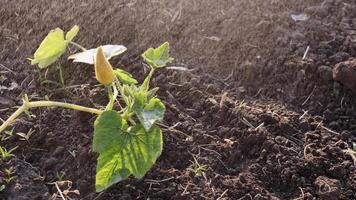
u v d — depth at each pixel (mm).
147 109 1242
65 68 1554
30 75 1538
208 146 1435
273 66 1625
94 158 1369
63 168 1368
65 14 1670
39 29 1634
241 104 1507
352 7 1811
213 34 1678
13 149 1367
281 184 1396
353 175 1420
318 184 1382
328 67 1615
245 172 1399
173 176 1367
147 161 1239
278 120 1502
